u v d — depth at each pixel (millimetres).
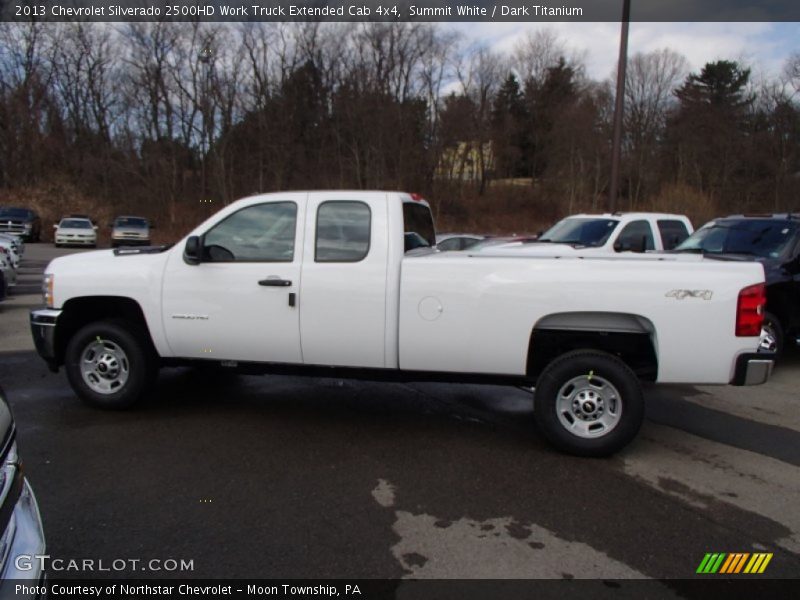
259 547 3291
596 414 4656
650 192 46031
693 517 3725
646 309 4488
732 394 6688
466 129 48781
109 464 4344
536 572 3104
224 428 5160
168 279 5184
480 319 4680
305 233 4969
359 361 4953
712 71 56938
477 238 13625
